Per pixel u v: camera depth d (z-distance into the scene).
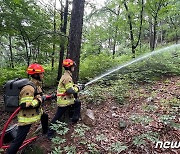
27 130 4.04
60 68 10.68
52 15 11.52
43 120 4.69
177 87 7.16
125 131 4.80
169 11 12.48
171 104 5.71
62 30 11.22
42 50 10.12
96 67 10.20
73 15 5.96
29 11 8.46
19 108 3.90
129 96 6.76
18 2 7.39
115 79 8.87
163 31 25.39
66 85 4.64
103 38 17.28
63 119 5.28
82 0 5.97
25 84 3.92
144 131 4.67
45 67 12.84
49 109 6.56
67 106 4.84
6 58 15.84
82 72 9.93
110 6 13.70
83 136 4.67
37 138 4.82
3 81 9.65
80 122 5.16
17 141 3.98
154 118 5.11
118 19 12.89
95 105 6.26
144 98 6.50
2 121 6.41
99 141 4.51
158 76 8.87
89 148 4.21
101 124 5.14
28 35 9.00
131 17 12.49
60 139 4.46
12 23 8.05
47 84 10.07
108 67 10.01
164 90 7.00
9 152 3.96
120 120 5.19
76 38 5.96
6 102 4.32
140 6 11.87
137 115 5.18
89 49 17.84
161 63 9.62
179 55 11.43
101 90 7.24
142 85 7.95
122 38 15.02
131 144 4.35
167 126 4.71
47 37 9.24
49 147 4.49
